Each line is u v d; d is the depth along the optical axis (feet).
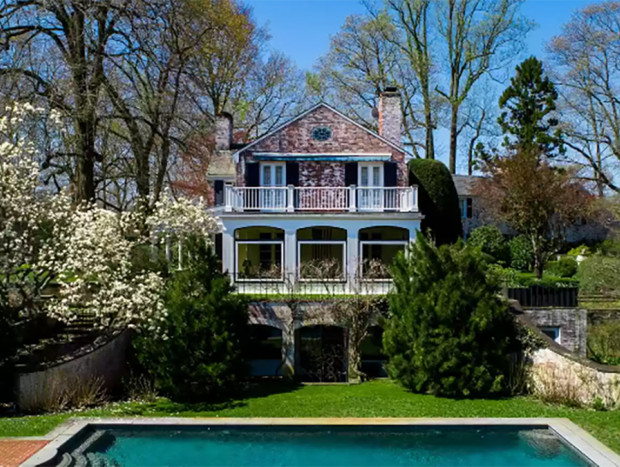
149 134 109.50
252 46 147.13
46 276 59.21
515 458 41.27
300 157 92.58
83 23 87.81
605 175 140.05
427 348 59.72
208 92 122.52
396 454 42.29
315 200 89.66
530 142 134.82
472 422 46.50
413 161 104.27
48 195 60.95
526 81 141.90
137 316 57.47
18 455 37.50
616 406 53.36
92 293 60.90
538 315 72.13
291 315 72.43
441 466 39.86
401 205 87.56
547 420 47.09
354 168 93.40
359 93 146.30
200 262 63.10
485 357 59.36
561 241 112.37
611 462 38.17
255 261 92.32
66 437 41.42
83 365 56.54
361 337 71.92
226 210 86.48
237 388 60.34
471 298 60.44
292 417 49.39
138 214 72.02
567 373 57.21
